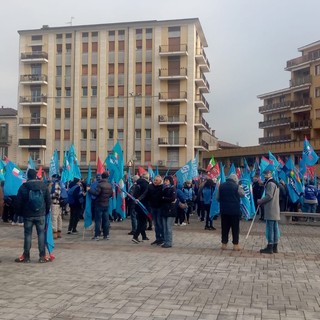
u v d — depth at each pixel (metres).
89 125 58.31
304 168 21.94
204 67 61.94
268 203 11.27
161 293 7.24
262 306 6.57
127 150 57.00
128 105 57.25
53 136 59.44
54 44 59.84
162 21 56.56
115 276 8.45
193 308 6.42
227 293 7.29
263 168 20.50
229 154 63.44
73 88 58.88
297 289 7.61
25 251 9.88
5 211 18.48
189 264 9.71
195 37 57.41
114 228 17.14
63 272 8.79
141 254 10.98
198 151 60.84
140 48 57.56
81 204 15.28
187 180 19.55
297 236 15.12
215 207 16.08
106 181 13.88
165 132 56.62
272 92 69.69
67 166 16.88
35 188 9.78
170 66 56.94
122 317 5.97
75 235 14.86
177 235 15.03
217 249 11.94
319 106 57.66
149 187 12.73
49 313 6.12
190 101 56.28
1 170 18.86
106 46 58.22
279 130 69.50
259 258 10.56
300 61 60.56
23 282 7.93
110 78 58.03
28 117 60.31
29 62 60.09
